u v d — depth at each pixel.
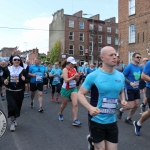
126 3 23.31
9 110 5.63
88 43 47.16
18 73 5.65
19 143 4.85
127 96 6.10
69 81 6.09
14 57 5.65
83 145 4.74
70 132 5.64
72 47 45.75
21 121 6.72
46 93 13.65
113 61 2.91
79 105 9.50
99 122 2.98
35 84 8.27
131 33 22.88
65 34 45.06
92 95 3.04
